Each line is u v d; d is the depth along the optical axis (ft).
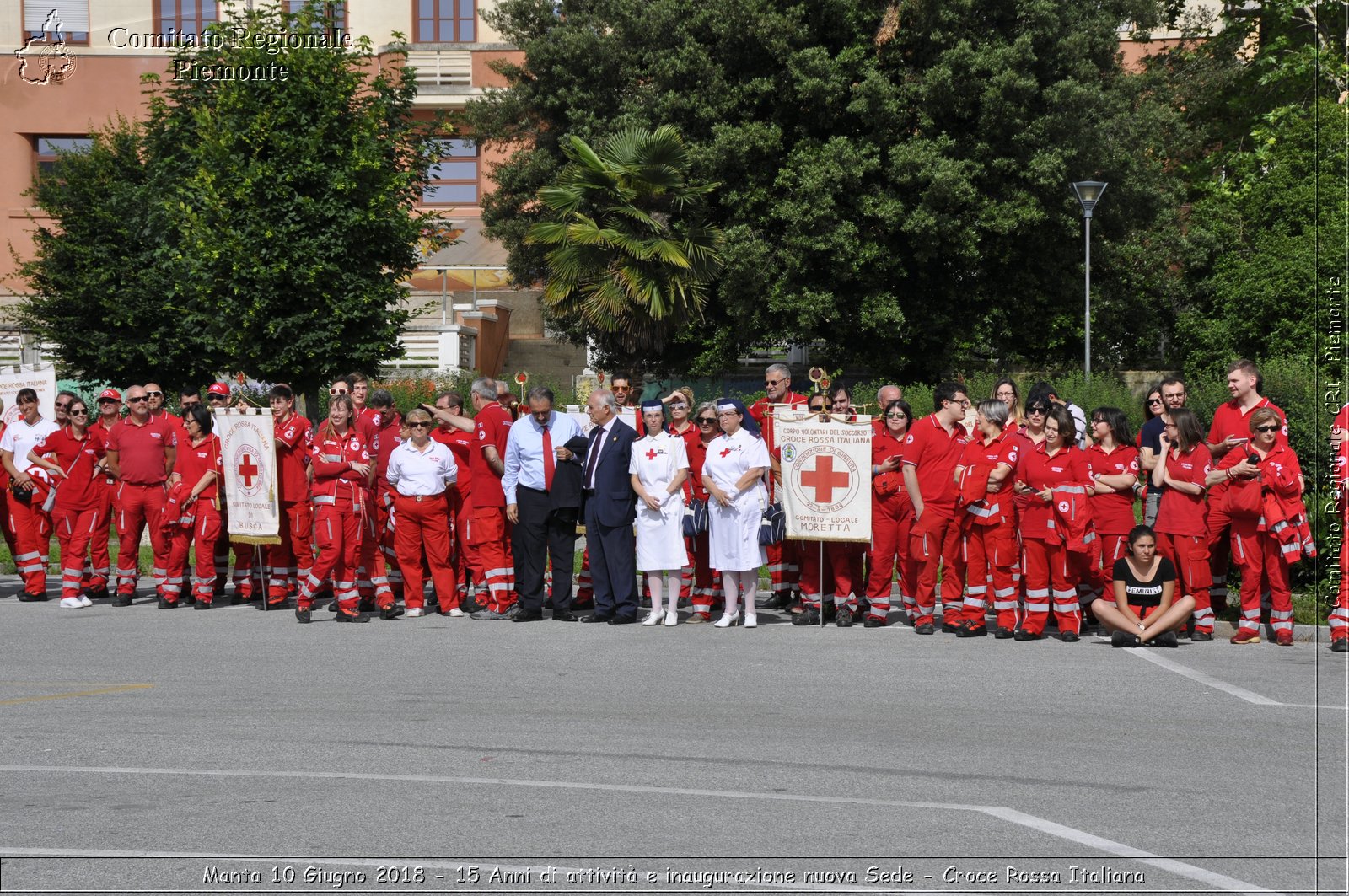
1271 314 88.89
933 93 87.35
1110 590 36.52
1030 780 21.79
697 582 40.86
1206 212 102.17
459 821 19.54
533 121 104.27
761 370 107.76
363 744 24.52
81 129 132.05
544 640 37.09
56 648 36.17
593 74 98.12
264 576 44.75
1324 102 98.63
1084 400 67.87
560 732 25.40
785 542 43.60
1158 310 103.65
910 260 94.07
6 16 132.36
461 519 43.14
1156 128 97.40
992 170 89.51
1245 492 35.88
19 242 131.95
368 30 135.54
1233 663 33.09
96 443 46.19
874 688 29.86
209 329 69.41
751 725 26.02
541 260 102.99
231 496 42.83
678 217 87.92
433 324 118.52
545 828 19.19
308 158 64.18
